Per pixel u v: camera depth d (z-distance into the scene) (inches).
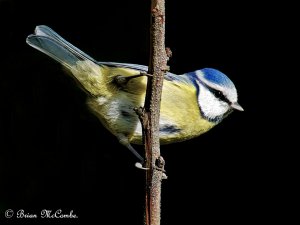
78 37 419.5
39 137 387.2
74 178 390.0
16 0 409.1
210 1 442.0
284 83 424.2
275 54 429.1
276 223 398.0
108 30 422.6
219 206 406.6
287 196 403.5
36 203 380.5
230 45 434.3
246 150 417.7
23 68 395.5
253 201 406.3
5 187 377.1
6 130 383.9
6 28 402.3
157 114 258.2
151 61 253.9
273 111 422.3
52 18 417.7
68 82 393.4
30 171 382.3
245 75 429.4
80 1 423.8
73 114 394.6
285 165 411.2
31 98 391.2
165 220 405.7
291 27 432.1
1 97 387.9
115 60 417.1
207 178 414.3
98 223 388.5
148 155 259.3
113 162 399.2
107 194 394.9
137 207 394.0
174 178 415.8
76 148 393.7
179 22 440.8
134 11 426.6
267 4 437.1
